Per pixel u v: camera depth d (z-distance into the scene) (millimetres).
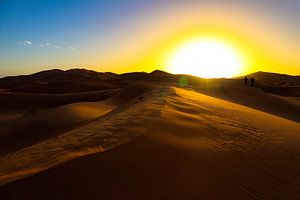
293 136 12047
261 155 8320
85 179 5164
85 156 6176
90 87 101125
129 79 136250
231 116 15047
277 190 6172
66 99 64125
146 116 11336
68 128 25875
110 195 4883
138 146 7223
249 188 6066
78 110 34562
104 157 6254
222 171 6664
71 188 4828
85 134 9383
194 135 9258
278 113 33781
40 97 64938
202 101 20828
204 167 6703
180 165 6566
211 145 8516
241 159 7691
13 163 6789
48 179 4977
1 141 23156
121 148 6949
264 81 145750
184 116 12242
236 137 10031
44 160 6500
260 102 39188
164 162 6531
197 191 5566
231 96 41031
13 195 4422
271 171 7168
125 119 11250
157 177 5789
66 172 5285
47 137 23547
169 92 24953
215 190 5738
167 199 5129
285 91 81562
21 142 22906
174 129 9484
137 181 5480
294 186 6453
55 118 29844
